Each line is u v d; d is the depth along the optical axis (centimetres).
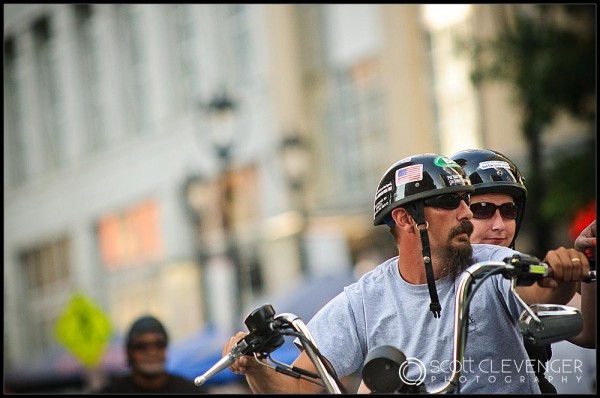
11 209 6425
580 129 2623
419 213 805
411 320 826
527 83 2650
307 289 2505
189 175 4934
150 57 5962
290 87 5094
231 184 5003
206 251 4866
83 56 6462
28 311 5978
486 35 2959
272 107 5156
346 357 849
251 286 4659
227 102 4250
